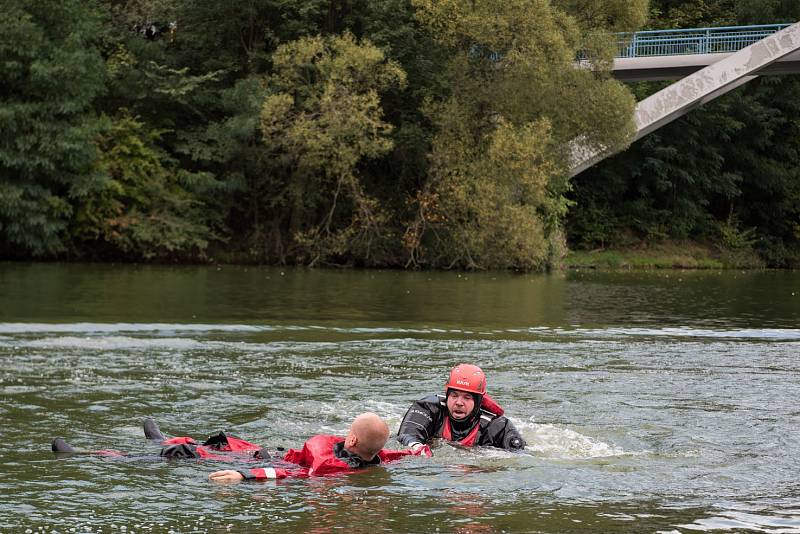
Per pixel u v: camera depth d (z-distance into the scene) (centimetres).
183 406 901
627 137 3516
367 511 548
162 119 3709
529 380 1113
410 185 3716
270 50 3719
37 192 3250
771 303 2392
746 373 1197
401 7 3519
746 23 5112
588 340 1538
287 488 600
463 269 3584
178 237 3438
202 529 509
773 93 5141
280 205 3719
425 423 752
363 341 1465
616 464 695
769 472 677
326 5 3675
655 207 5028
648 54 4034
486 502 575
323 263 3625
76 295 2127
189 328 1576
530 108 3391
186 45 3800
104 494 576
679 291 2778
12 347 1305
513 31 3328
